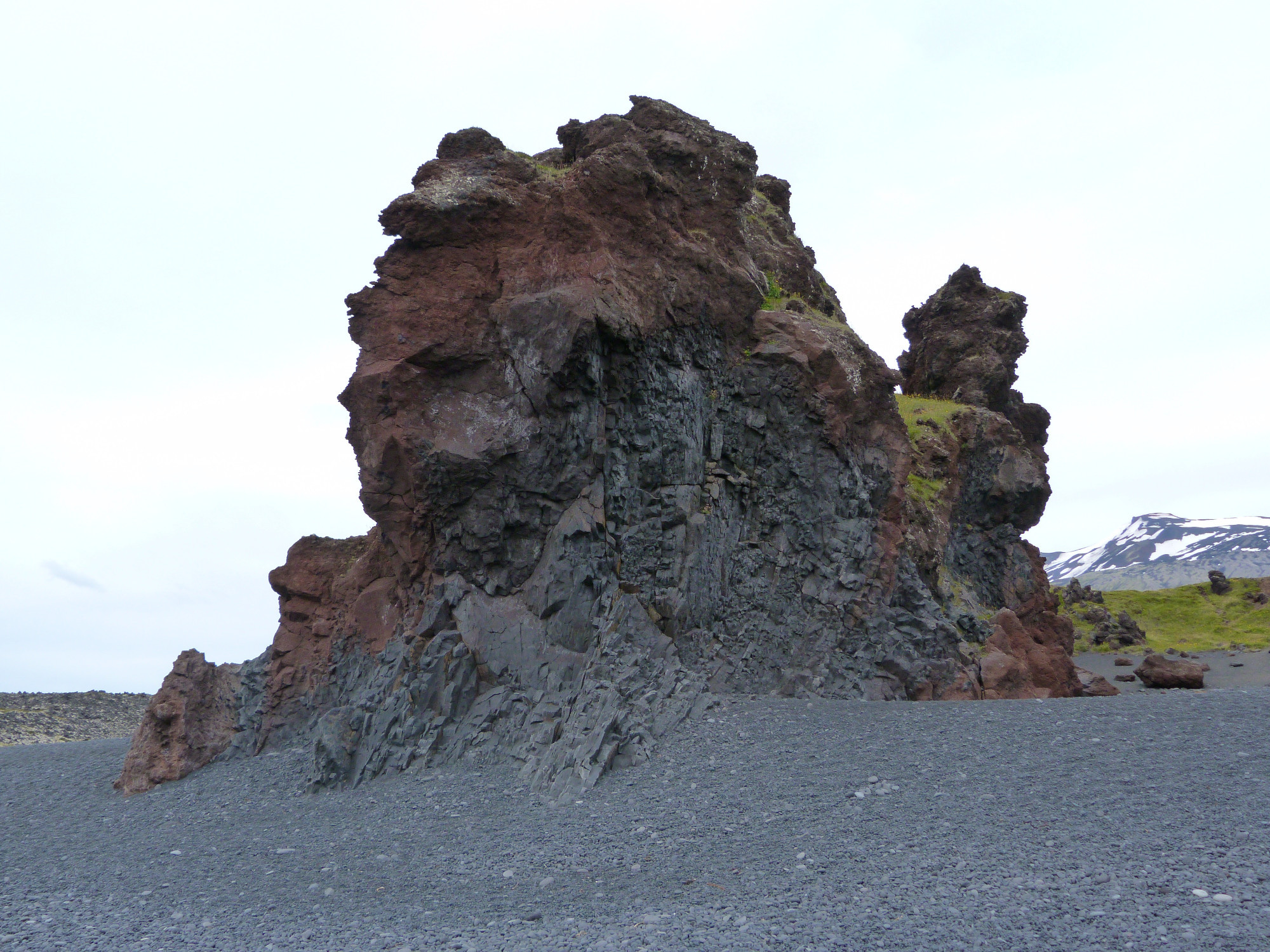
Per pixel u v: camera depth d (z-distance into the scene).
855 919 9.65
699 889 11.27
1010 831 12.20
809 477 23.89
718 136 27.03
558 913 10.91
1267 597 69.31
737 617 22.33
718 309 24.28
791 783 15.35
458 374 22.06
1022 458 35.59
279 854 15.19
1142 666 40.81
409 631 21.77
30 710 41.72
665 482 22.08
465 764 19.00
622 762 17.34
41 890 14.01
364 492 22.69
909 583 24.50
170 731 23.11
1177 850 10.98
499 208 23.12
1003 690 24.62
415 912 11.41
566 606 20.53
